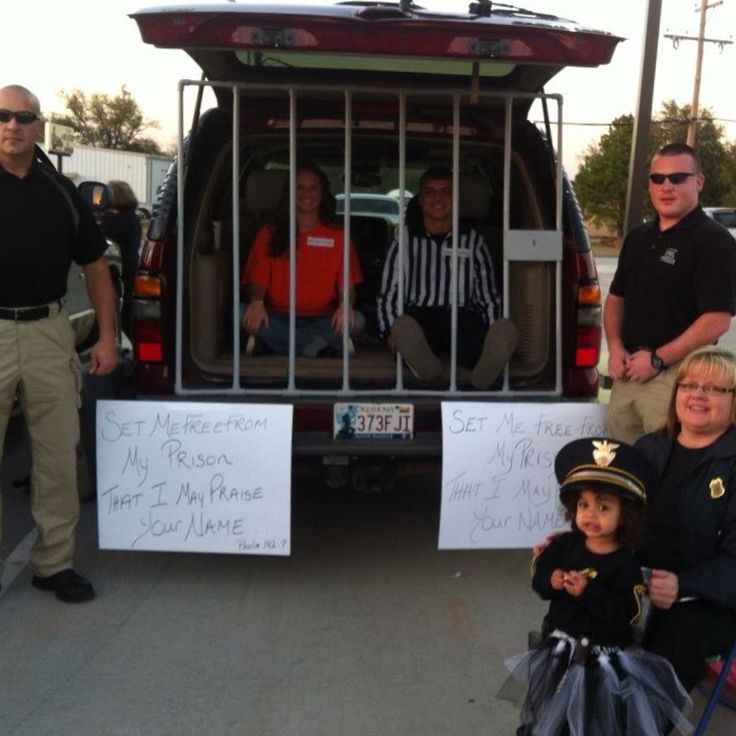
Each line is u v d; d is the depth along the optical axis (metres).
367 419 4.96
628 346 4.81
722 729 3.77
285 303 5.46
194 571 5.27
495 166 5.68
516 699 3.42
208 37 4.32
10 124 4.40
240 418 4.86
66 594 4.83
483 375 5.01
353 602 4.92
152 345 5.07
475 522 4.93
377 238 6.34
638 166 8.39
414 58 4.44
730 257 4.50
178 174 4.96
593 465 3.08
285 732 3.74
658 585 3.12
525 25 4.34
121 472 4.90
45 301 4.66
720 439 3.29
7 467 7.06
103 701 3.94
